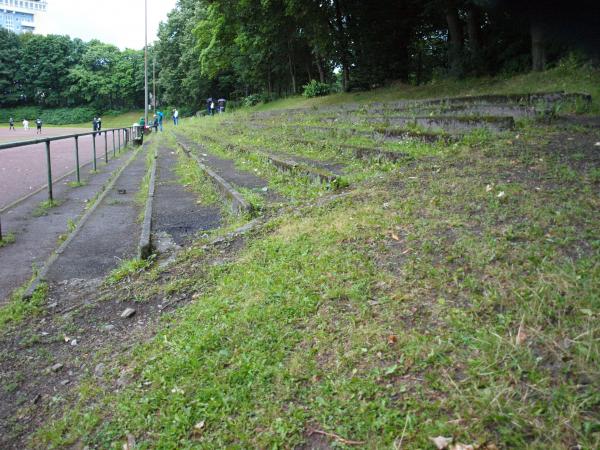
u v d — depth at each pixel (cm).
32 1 16862
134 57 8994
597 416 209
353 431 232
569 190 432
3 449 272
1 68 8875
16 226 741
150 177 1038
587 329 257
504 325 276
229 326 335
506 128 723
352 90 2434
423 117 924
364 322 309
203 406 266
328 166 812
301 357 289
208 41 3900
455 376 250
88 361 350
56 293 473
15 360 361
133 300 431
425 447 213
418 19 2072
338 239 437
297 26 2872
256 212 598
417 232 414
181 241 568
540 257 335
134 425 266
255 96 4178
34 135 4100
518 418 216
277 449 231
